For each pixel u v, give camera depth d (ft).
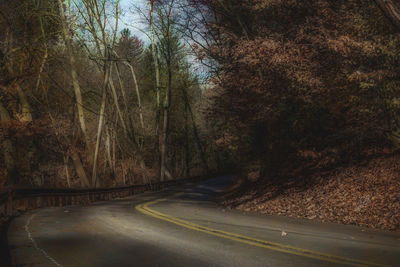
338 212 41.16
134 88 177.78
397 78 44.16
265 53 46.55
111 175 140.77
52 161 120.37
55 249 25.50
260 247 26.53
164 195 108.47
